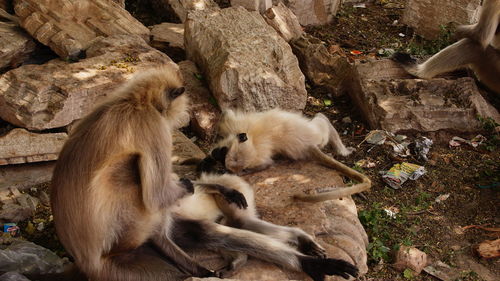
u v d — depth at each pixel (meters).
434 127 8.02
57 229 4.29
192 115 7.68
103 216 4.19
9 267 5.08
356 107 8.65
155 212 4.32
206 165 6.39
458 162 7.66
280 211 5.67
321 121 7.04
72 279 4.75
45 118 6.60
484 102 8.30
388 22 11.10
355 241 5.57
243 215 5.23
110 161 4.12
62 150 4.30
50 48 8.17
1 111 6.76
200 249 5.06
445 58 8.73
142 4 10.68
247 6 9.85
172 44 9.03
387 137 7.89
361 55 9.91
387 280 5.86
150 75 4.46
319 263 4.86
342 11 11.37
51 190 4.30
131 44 7.82
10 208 6.12
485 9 8.52
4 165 6.58
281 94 7.68
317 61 9.20
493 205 6.98
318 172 6.38
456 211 6.90
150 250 4.77
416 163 7.63
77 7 8.39
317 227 5.48
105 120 4.17
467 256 6.28
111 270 4.43
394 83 8.40
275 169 6.39
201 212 5.11
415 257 6.04
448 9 10.03
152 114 4.22
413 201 7.04
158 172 4.15
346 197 6.07
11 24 8.46
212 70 7.75
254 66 7.57
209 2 10.14
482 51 8.64
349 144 7.97
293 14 9.95
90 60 7.30
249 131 6.33
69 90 6.59
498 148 7.87
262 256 4.89
